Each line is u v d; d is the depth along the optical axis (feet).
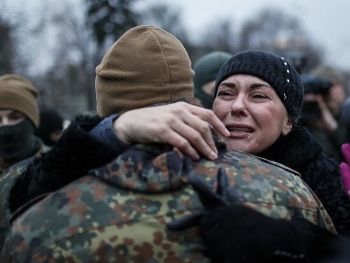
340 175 7.01
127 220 3.89
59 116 15.16
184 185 3.99
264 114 5.88
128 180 3.96
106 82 4.60
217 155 4.26
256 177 4.17
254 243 3.66
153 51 4.52
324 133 12.30
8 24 39.58
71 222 3.97
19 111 10.07
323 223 4.52
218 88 6.19
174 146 4.06
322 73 16.03
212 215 3.77
